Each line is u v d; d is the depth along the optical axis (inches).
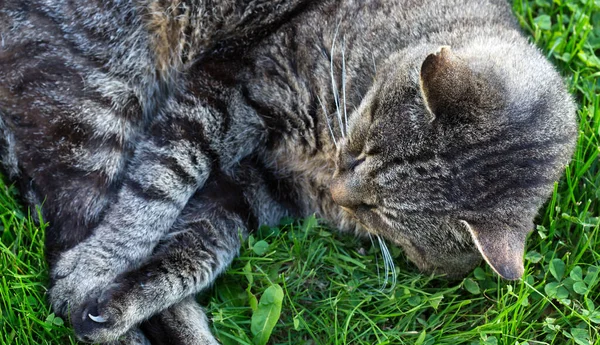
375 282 22.6
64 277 21.4
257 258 22.5
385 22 22.8
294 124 23.0
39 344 20.9
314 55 22.7
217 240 22.5
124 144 22.5
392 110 20.8
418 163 20.5
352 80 22.7
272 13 22.9
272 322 21.3
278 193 23.6
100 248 21.7
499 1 23.9
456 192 20.4
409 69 21.0
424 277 22.5
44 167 21.9
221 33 23.2
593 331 21.6
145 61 23.1
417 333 21.7
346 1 22.8
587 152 23.5
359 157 21.5
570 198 22.9
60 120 21.8
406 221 21.1
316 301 22.3
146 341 21.6
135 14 22.7
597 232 22.5
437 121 20.1
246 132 22.8
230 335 21.5
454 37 22.2
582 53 25.0
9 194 22.2
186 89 22.6
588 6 25.7
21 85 21.8
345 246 23.3
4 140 22.1
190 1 22.9
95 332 20.6
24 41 21.9
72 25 22.1
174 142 22.2
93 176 22.0
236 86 22.7
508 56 21.4
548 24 25.7
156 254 21.9
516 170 20.5
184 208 22.8
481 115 20.2
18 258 21.3
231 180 23.0
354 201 21.6
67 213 21.9
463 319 22.2
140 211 22.0
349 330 21.8
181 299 21.9
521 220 20.6
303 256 23.0
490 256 19.8
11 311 20.9
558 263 22.3
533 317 22.0
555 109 21.3
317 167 23.5
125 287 21.1
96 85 22.2
